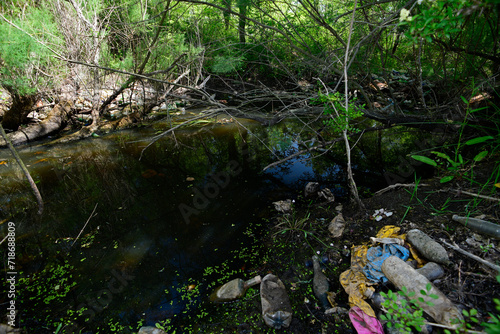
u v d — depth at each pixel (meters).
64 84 4.96
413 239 1.89
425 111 3.67
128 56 4.54
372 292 1.67
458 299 1.51
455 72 3.37
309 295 1.88
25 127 4.80
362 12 3.16
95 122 4.97
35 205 3.07
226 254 2.35
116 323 1.86
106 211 2.96
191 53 4.63
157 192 3.24
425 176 2.92
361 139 4.06
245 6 4.19
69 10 4.36
